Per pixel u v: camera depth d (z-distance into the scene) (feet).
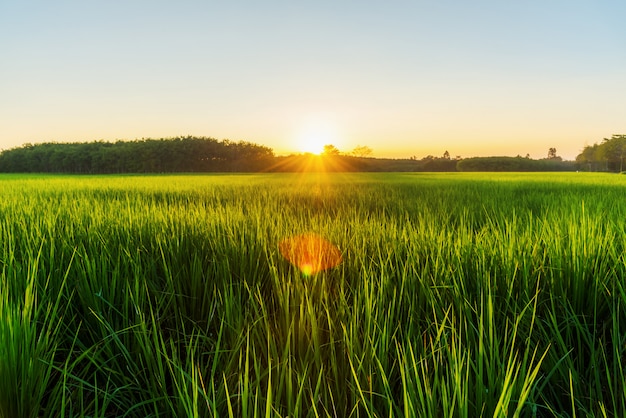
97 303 7.59
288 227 14.10
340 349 6.08
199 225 14.05
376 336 6.19
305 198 32.50
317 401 4.86
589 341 6.07
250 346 6.32
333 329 6.44
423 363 5.66
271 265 9.21
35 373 5.40
